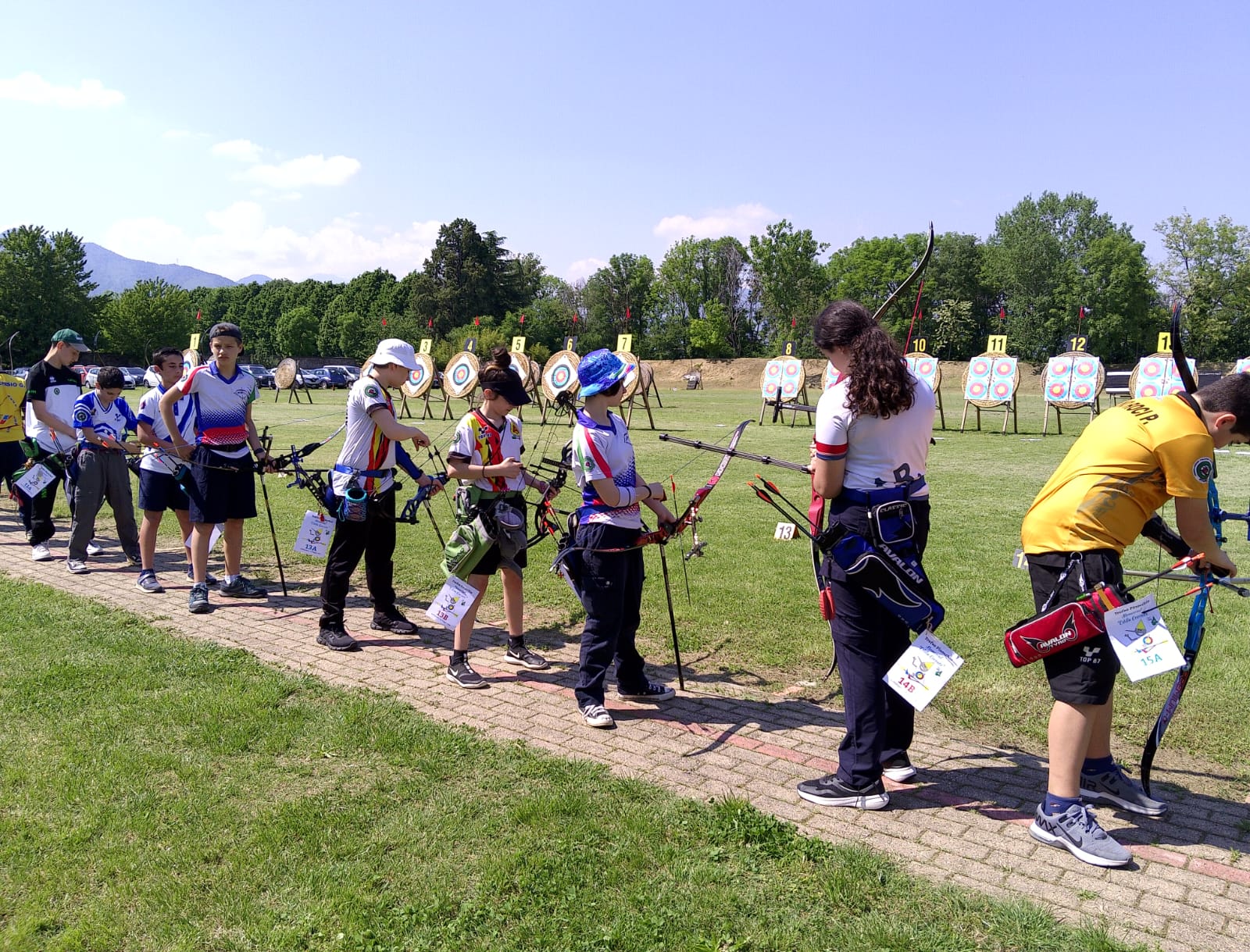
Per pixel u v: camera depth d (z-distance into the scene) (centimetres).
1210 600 652
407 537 910
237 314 9344
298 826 337
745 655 555
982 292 7338
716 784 381
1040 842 334
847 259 8031
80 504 771
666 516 463
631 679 481
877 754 357
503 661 548
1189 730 438
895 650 386
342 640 567
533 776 382
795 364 2545
